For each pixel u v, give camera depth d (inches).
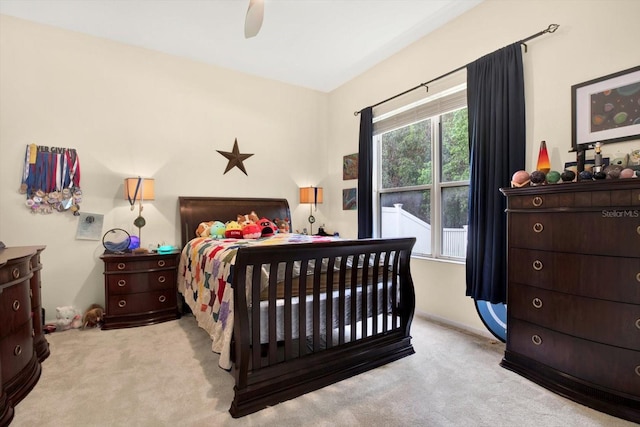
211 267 91.7
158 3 106.3
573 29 84.2
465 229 118.3
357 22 117.5
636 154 72.1
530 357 79.0
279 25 119.3
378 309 91.8
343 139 176.4
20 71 114.0
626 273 63.6
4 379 67.1
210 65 152.8
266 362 75.1
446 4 107.3
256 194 166.9
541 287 77.0
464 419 63.1
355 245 80.6
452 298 116.0
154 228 139.4
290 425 61.3
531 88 92.9
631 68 74.3
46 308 117.5
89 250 125.1
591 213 68.3
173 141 144.1
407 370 82.9
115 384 75.8
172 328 116.0
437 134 127.4
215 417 63.6
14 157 113.2
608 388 65.6
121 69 132.0
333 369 77.9
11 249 85.4
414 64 132.0
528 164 93.4
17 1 104.7
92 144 126.2
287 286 72.2
